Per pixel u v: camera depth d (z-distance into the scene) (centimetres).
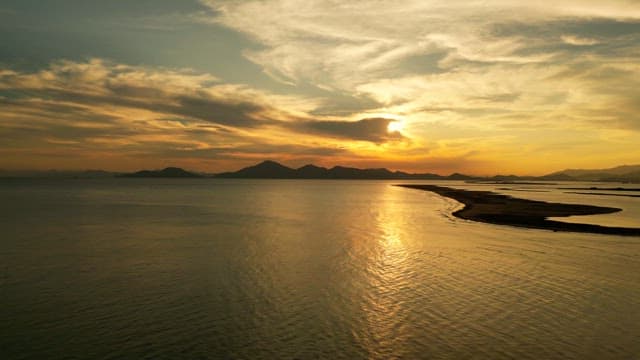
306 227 5156
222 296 2292
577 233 4506
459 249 3612
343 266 2986
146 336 1762
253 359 1566
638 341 1719
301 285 2503
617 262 3081
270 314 2022
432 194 14412
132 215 6612
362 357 1582
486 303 2173
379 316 1994
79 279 2628
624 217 6166
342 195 13950
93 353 1605
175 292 2361
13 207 8019
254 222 5706
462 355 1598
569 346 1675
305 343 1702
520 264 3027
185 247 3734
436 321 1930
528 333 1797
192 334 1783
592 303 2173
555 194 14450
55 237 4275
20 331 1806
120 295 2306
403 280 2614
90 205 8694
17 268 2917
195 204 9281
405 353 1616
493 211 7069
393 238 4231
